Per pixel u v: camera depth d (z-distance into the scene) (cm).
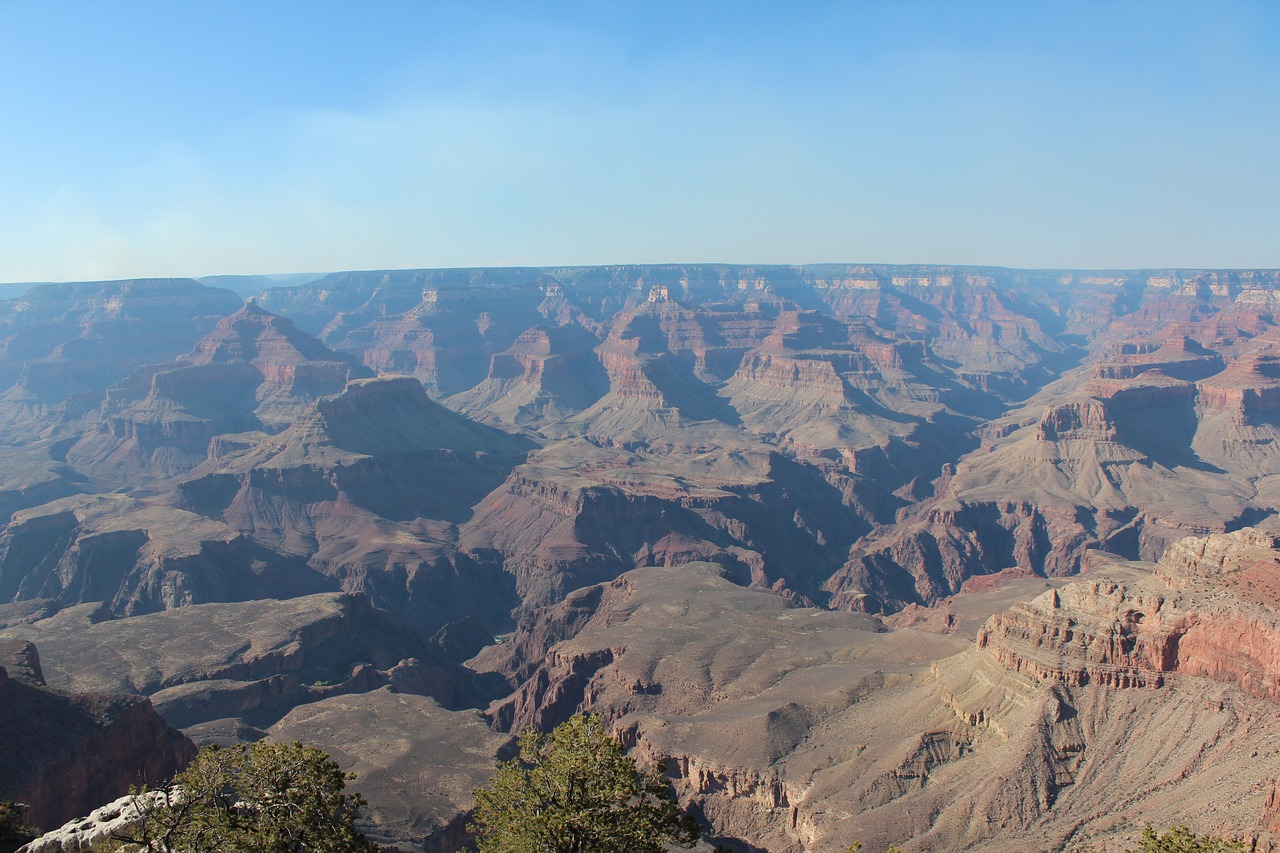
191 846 4600
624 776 5175
